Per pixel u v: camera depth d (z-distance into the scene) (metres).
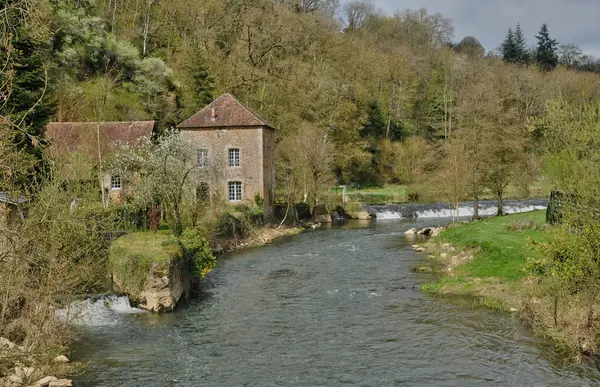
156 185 25.53
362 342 14.26
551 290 14.56
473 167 38.00
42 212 12.79
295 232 40.00
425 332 14.88
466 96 59.88
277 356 13.34
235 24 66.12
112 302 17.59
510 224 28.20
